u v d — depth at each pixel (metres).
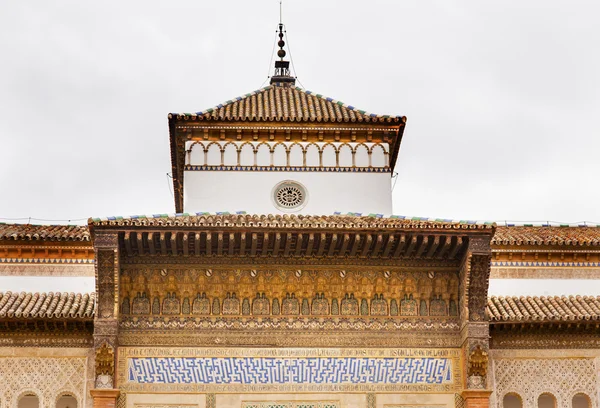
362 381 28.62
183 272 28.92
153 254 28.86
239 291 29.02
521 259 31.95
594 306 30.59
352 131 33.56
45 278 30.75
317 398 28.41
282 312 29.03
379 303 29.28
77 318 28.11
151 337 28.53
